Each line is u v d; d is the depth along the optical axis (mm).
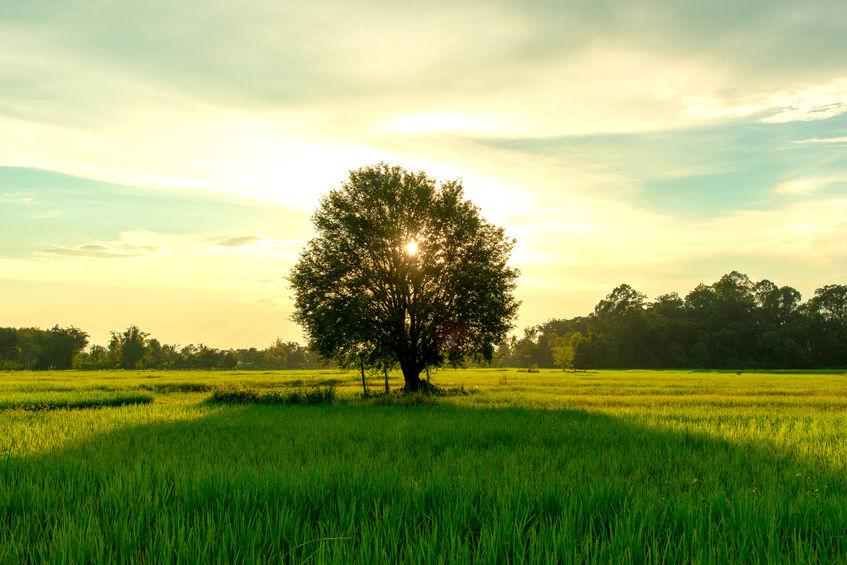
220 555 5625
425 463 10977
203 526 6516
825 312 147000
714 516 7191
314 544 6121
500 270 39625
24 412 23641
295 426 17984
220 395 30344
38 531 6762
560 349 123750
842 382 58594
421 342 39375
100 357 147000
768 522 6527
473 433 15844
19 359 151375
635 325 147750
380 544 5902
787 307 156375
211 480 8508
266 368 150750
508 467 10375
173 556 5809
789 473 9914
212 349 152625
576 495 7703
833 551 5816
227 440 14836
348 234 38188
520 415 21562
